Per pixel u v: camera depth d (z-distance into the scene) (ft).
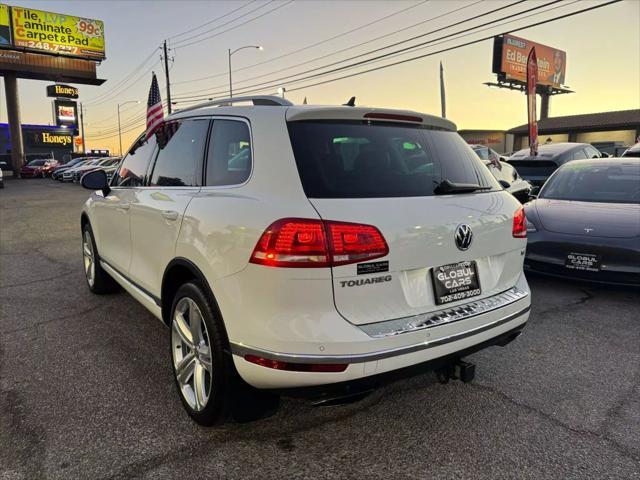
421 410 9.96
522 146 173.88
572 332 14.10
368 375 7.41
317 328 7.16
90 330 14.39
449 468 8.17
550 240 17.29
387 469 8.15
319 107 8.70
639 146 28.53
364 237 7.37
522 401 10.30
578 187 20.72
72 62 159.02
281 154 8.14
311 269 7.13
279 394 7.79
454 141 10.33
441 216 8.36
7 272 21.68
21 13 146.72
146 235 11.43
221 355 8.27
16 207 52.65
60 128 213.87
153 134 12.89
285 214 7.38
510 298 9.49
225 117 9.77
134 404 10.14
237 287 7.77
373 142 8.81
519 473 8.04
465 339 8.46
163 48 120.67
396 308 7.80
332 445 8.79
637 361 12.21
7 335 13.97
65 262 23.80
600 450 8.64
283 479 7.90
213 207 8.69
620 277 16.12
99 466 8.15
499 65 162.71
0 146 200.64
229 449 8.65
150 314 15.83
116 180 14.78
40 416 9.66
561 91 199.82
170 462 8.28
